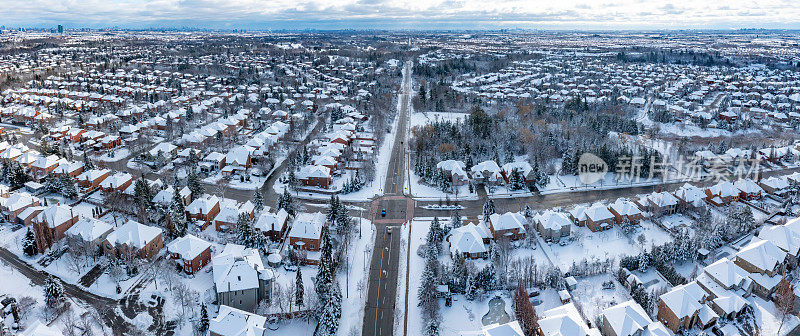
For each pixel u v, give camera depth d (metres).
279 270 131.62
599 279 127.69
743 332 108.44
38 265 129.62
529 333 106.56
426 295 115.69
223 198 168.50
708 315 108.19
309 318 112.81
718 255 139.62
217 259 121.75
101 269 128.25
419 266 135.38
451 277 124.06
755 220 159.00
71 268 126.69
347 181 188.00
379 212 170.00
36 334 92.88
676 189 185.75
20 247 137.12
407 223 161.62
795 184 184.50
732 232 147.75
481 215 167.62
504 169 199.12
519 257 138.62
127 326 108.19
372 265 135.88
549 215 150.88
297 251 136.25
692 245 135.50
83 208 164.00
